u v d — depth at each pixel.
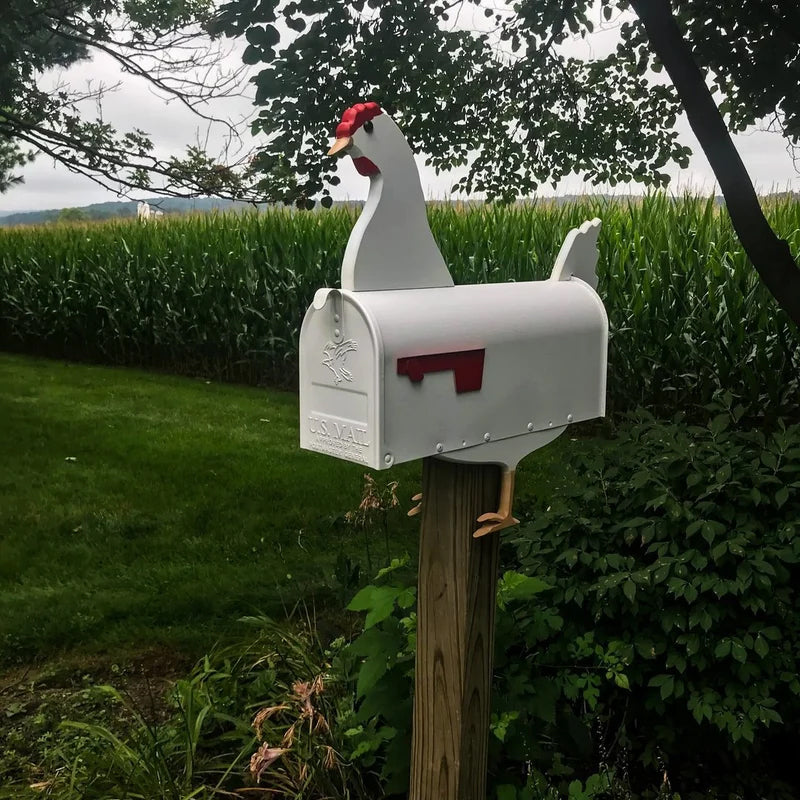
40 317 11.01
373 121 1.37
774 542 2.10
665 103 4.77
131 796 1.95
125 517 4.28
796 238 5.60
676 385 5.89
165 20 6.44
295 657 2.46
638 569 2.17
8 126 7.25
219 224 10.09
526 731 1.94
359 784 2.03
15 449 5.69
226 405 7.33
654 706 2.14
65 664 2.89
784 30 3.37
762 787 2.22
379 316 1.29
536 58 4.66
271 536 4.02
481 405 1.47
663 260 5.90
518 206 7.98
